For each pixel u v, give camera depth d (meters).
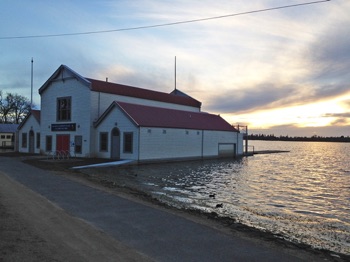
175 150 35.88
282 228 9.77
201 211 11.20
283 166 36.72
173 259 5.86
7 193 11.86
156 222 8.55
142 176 22.41
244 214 11.60
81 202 10.90
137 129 31.14
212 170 28.50
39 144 41.03
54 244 6.38
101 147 34.06
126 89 39.16
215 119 46.72
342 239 8.81
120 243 6.65
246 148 54.91
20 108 98.75
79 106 35.34
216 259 5.95
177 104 46.38
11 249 5.95
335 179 25.06
